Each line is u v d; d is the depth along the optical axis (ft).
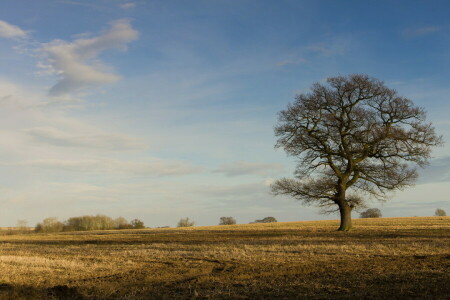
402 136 116.37
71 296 40.81
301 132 126.62
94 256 76.59
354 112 122.31
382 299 36.81
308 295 39.37
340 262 59.06
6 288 45.16
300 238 102.89
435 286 41.24
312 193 126.11
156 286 45.80
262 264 59.52
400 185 122.21
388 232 115.24
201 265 60.85
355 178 126.52
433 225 147.54
